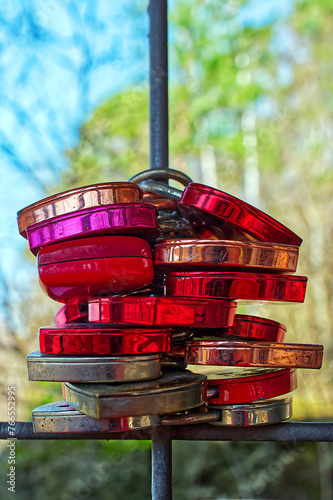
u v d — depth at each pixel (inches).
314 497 133.0
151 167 34.1
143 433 27.2
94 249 24.6
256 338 27.5
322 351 25.8
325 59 267.3
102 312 24.3
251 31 256.4
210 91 250.2
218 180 260.5
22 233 27.5
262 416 25.8
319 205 236.1
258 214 26.4
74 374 23.4
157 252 25.4
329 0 265.3
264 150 256.5
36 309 114.3
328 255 209.3
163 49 34.5
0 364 115.5
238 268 25.2
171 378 24.1
